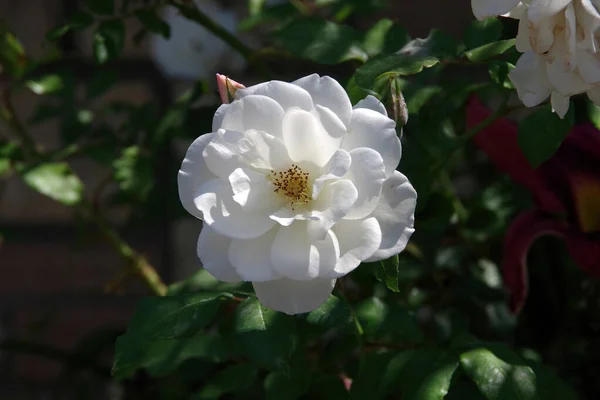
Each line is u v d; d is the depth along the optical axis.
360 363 0.51
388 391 0.49
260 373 0.58
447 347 0.53
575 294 0.63
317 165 0.44
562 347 0.63
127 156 0.62
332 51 0.52
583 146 0.55
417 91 0.50
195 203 0.43
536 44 0.44
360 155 0.43
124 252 0.65
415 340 0.51
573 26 0.43
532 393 0.47
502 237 0.62
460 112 0.60
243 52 0.61
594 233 0.56
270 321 0.47
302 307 0.44
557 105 0.46
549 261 0.62
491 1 0.44
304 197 0.44
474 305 0.61
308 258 0.43
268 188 0.44
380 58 0.49
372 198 0.43
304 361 0.53
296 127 0.44
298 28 0.52
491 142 0.57
